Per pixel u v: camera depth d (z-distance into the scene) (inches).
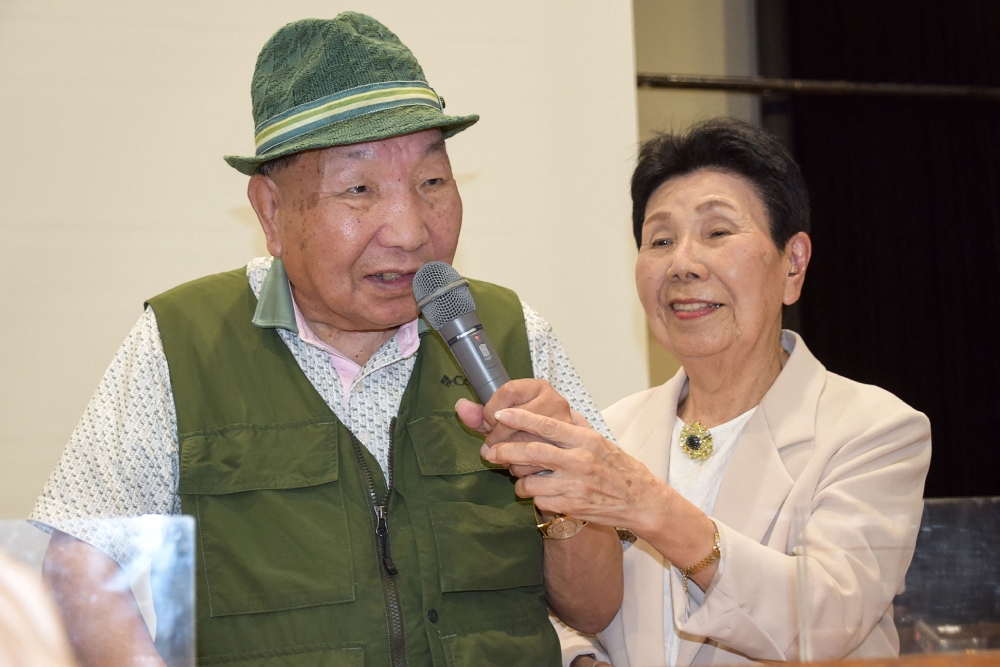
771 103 156.1
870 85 154.6
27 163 95.0
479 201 103.4
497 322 59.2
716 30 152.9
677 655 62.7
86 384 95.0
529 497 55.2
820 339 156.3
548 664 53.9
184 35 98.3
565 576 56.6
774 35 153.9
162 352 52.4
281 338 55.0
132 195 96.9
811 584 39.5
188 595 40.0
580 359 104.2
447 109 103.3
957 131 162.1
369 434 54.0
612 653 64.2
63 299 95.0
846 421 66.0
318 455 51.5
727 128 71.7
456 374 56.9
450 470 54.0
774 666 45.2
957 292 160.7
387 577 50.6
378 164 50.8
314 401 53.2
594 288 104.8
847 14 156.3
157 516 40.3
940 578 40.6
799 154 156.4
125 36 97.3
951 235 161.3
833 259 157.5
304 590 48.6
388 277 52.0
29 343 94.2
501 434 50.3
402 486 52.9
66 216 95.5
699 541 55.1
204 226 98.0
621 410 77.4
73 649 37.9
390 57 52.7
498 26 104.6
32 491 93.0
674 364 147.3
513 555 54.2
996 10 161.9
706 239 70.5
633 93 106.0
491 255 103.3
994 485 160.2
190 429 50.7
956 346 160.4
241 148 99.0
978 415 160.7
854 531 43.3
